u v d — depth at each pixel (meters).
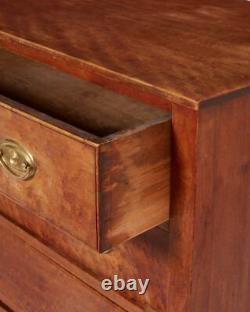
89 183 1.07
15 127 1.17
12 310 1.76
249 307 1.41
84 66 1.21
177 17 1.53
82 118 1.33
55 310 1.60
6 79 1.51
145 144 1.09
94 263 1.45
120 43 1.32
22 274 1.67
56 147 1.10
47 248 1.54
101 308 1.45
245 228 1.29
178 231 1.20
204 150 1.11
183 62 1.21
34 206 1.22
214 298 1.29
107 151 1.04
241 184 1.22
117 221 1.11
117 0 1.70
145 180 1.12
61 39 1.34
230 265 1.29
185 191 1.15
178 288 1.25
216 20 1.51
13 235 1.64
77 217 1.13
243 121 1.16
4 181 1.27
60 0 1.70
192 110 1.08
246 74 1.15
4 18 1.51
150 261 1.30
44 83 1.47
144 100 1.15
